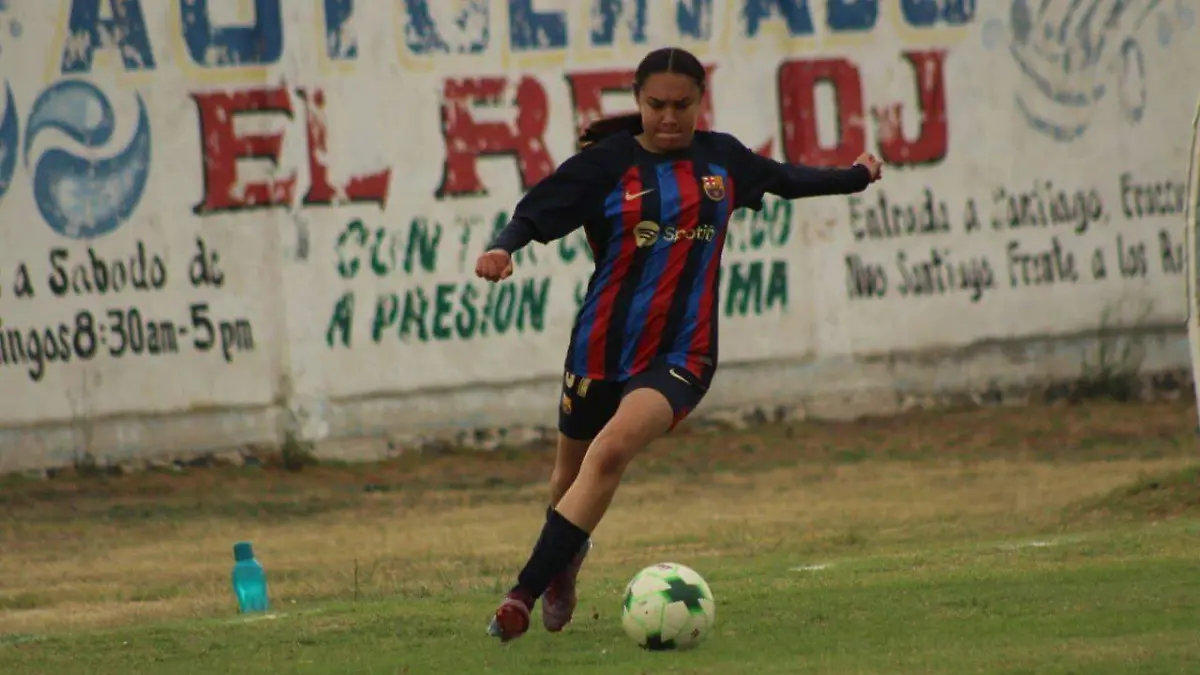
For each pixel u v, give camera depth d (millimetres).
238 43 66625
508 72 69500
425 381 68375
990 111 74750
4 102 64000
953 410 73750
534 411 69625
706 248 21734
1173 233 76688
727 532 48406
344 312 67562
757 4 72188
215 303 66250
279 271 66938
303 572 43844
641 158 21672
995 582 27969
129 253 65312
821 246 72688
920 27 73938
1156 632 22422
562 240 69938
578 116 70250
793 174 22938
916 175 73812
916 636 23062
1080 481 56844
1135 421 71000
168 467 65375
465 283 68938
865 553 39812
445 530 52688
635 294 21531
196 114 66125
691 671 20781
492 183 69312
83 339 64750
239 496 60844
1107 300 75875
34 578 45500
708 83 71688
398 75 68250
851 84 73188
